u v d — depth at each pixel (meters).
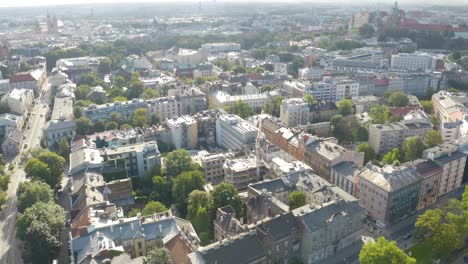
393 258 176.62
